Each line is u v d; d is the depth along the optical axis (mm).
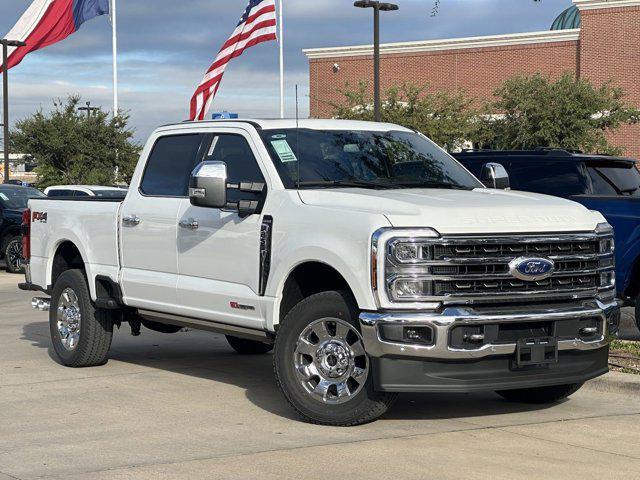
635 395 8367
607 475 5887
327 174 7867
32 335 12234
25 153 45094
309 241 7207
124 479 5816
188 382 9031
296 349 7242
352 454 6348
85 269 9609
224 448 6543
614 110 37094
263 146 7973
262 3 25297
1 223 22906
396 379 6766
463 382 6832
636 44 42719
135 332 9938
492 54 46062
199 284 8289
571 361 7258
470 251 6816
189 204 8438
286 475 5867
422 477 5820
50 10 33562
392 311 6727
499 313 6836
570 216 7328
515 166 12242
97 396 8352
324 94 50031
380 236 6734
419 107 39625
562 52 44438
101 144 44688
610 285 7547
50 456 6371
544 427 7180
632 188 12227
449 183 8227
